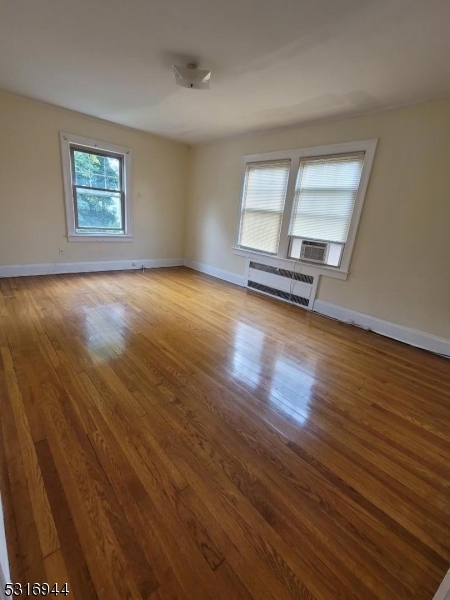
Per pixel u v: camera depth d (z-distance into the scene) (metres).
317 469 1.42
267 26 1.91
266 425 1.69
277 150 4.04
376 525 1.17
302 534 1.11
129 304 3.52
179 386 1.99
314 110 3.20
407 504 1.28
